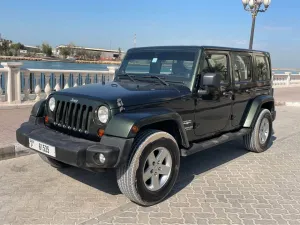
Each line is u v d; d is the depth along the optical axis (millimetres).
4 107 8734
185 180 4898
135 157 3672
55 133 4078
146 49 5324
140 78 5004
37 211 3744
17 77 8992
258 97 6238
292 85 24656
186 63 4734
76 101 3982
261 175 5203
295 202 4207
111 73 11406
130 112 3762
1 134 6277
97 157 3533
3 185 4441
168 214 3775
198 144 4746
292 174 5285
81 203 3986
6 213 3674
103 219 3602
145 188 3840
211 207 3994
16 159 5484
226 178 5027
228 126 5535
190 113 4559
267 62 6695
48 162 5008
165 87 4473
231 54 5434
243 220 3693
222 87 5168
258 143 6289
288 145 7215
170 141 4062
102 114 3709
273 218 3762
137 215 3723
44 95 9781
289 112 12562
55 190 4344
